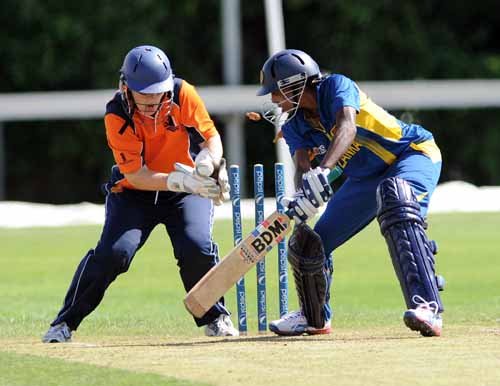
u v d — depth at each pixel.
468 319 28.08
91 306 25.25
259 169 26.20
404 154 24.22
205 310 23.38
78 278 25.09
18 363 20.83
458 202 76.75
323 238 24.95
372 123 23.91
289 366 19.64
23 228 66.62
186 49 112.25
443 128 113.25
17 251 53.38
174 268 45.81
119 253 24.86
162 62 23.89
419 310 22.78
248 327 28.48
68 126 111.38
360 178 24.61
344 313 31.23
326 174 22.41
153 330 27.97
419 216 23.27
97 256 25.00
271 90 23.70
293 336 25.30
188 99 24.66
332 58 113.69
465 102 96.75
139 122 24.27
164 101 24.20
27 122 111.25
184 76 112.12
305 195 22.53
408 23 112.75
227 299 36.22
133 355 21.48
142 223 25.30
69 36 107.94
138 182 24.39
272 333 26.42
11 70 108.69
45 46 108.12
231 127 94.81
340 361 20.03
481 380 18.17
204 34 112.75
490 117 113.62
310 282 24.78
